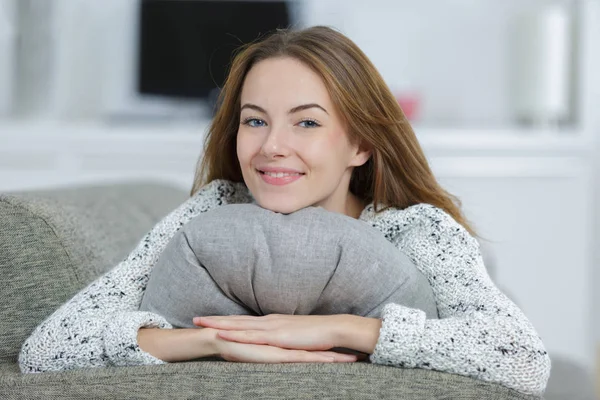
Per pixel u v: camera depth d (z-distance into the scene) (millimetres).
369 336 1170
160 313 1259
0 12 3971
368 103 1404
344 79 1360
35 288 1366
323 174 1351
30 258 1368
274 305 1212
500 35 4121
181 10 3938
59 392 1171
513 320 1195
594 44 3695
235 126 1508
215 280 1228
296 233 1202
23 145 3604
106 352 1228
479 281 1294
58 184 3607
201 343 1188
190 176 3633
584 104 3674
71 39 4137
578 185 3645
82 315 1286
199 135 3619
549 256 3646
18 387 1184
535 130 3719
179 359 1209
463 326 1174
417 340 1149
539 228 3641
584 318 3670
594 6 3697
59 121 3955
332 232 1210
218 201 1487
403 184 1492
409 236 1383
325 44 1360
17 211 1382
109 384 1157
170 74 3957
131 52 4125
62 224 1432
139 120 4020
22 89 3947
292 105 1318
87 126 3691
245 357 1172
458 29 4129
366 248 1213
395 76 4145
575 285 3660
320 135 1337
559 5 3986
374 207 1486
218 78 3947
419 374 1132
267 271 1188
